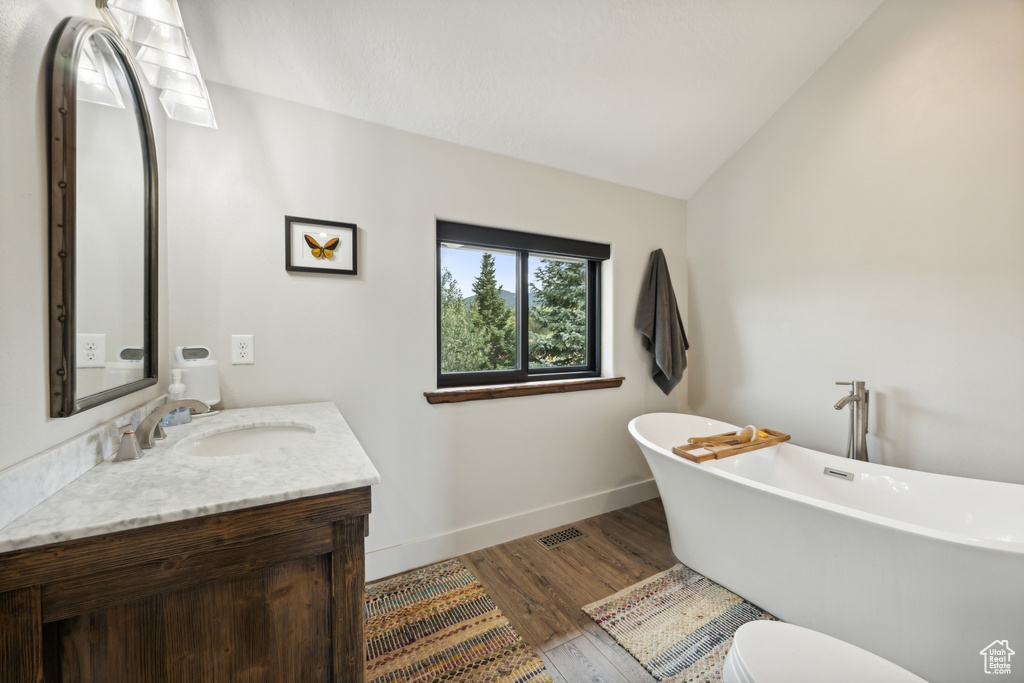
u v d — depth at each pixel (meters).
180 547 0.68
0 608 0.58
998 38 1.56
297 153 1.65
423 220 1.92
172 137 1.45
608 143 2.24
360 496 0.82
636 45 1.75
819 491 1.87
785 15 1.79
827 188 2.11
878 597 1.24
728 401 2.65
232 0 1.33
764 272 2.42
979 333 1.63
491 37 1.60
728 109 2.22
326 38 1.49
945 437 1.73
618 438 2.58
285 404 1.64
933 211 1.74
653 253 2.66
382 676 1.29
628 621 1.53
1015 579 1.02
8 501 0.62
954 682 1.13
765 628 0.89
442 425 1.98
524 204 2.21
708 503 1.72
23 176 0.69
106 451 0.93
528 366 2.40
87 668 0.64
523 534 2.20
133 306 1.12
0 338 0.63
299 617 0.79
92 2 0.94
